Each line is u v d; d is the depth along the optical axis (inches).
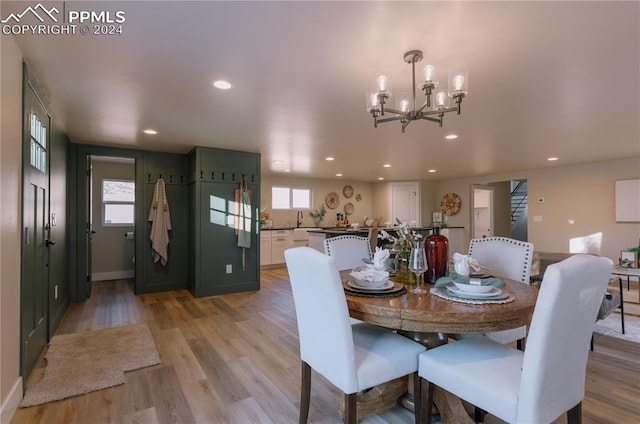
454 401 71.8
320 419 76.8
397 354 68.1
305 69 88.3
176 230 205.2
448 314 58.5
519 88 102.3
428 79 76.6
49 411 79.1
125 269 247.4
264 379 95.1
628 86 100.8
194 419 76.5
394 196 363.6
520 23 67.6
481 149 192.5
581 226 245.4
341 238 116.0
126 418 76.7
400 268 86.5
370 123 138.6
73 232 179.0
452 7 62.2
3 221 70.8
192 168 196.1
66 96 107.0
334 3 60.8
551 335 48.9
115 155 188.2
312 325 68.4
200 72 90.0
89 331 133.3
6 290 72.9
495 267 104.7
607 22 67.2
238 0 59.9
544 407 50.7
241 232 198.2
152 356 109.3
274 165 254.1
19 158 80.7
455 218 339.9
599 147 187.0
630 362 104.5
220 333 131.8
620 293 133.0
